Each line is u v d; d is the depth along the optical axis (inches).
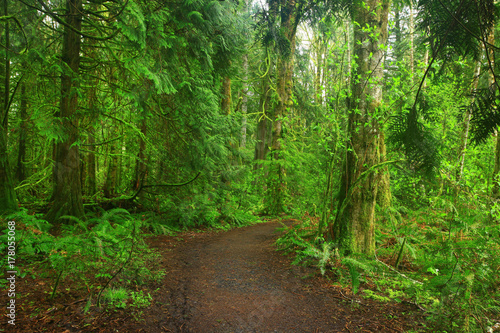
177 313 119.7
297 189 409.1
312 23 327.9
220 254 218.7
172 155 309.0
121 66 236.2
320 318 119.0
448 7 93.9
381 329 109.2
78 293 124.8
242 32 313.9
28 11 201.5
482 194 222.8
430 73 159.2
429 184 268.7
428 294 128.1
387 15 203.2
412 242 200.1
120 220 272.4
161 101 265.9
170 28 222.5
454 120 280.4
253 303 132.9
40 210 269.6
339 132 194.4
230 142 368.2
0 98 218.7
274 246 240.8
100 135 375.9
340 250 181.9
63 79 225.8
